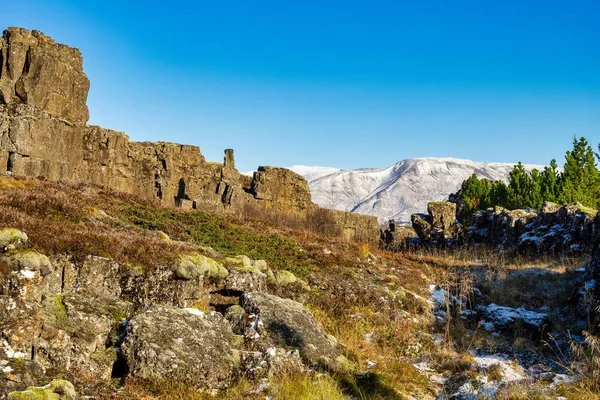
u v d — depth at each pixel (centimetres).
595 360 1222
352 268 2425
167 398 966
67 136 3525
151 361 1024
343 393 1136
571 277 2258
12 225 1283
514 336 1650
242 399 1036
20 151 3084
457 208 6525
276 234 2822
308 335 1354
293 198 5350
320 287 2059
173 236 2247
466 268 2883
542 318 1708
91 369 1000
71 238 1320
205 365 1068
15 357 908
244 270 1678
